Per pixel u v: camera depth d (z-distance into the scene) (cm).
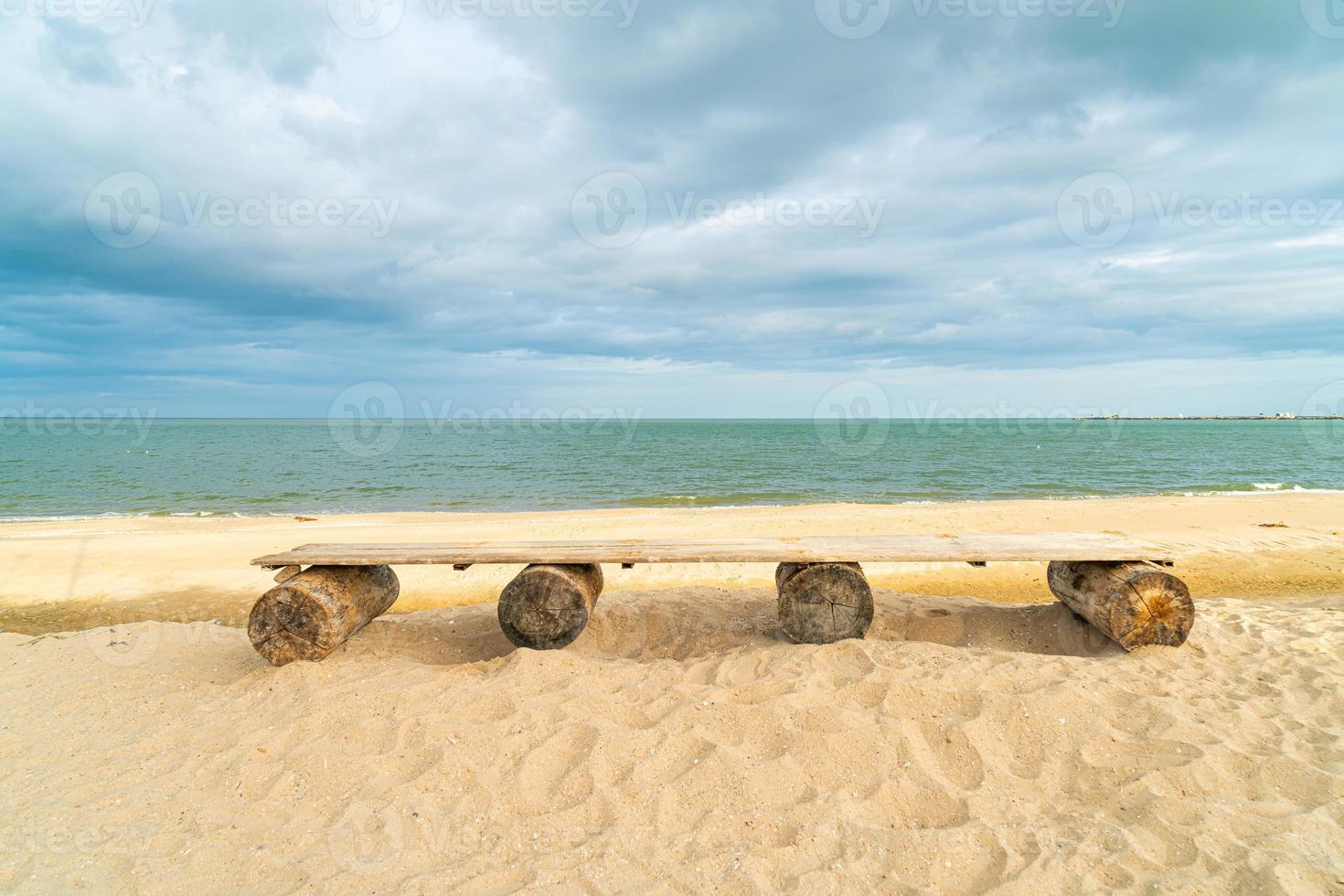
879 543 589
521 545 592
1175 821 307
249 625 526
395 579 644
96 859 303
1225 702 420
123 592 955
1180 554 1074
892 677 454
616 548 571
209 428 11669
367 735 401
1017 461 3884
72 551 1166
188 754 393
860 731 380
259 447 5397
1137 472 3130
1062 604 621
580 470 3428
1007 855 289
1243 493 2141
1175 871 277
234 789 358
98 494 2398
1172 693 432
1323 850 285
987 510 1585
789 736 380
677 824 317
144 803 346
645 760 363
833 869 284
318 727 414
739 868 286
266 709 447
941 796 331
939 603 688
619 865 290
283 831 321
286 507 2122
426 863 297
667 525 1433
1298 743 371
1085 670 467
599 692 445
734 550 554
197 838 317
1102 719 395
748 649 548
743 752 371
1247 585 924
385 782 358
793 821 314
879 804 328
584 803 333
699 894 273
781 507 1802
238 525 1562
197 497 2325
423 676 491
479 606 754
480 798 341
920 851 293
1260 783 335
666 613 673
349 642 583
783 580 593
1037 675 459
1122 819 312
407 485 2719
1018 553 545
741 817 318
